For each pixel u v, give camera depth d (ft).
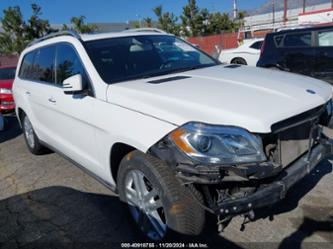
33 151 17.79
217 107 7.92
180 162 7.59
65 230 10.75
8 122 25.96
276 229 9.84
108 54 11.59
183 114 7.91
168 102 8.54
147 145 8.25
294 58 26.58
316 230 9.68
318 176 12.62
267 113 7.80
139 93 9.30
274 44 28.04
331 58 24.30
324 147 9.59
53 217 11.56
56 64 13.23
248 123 7.48
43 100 13.85
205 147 7.36
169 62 12.46
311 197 11.31
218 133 7.38
